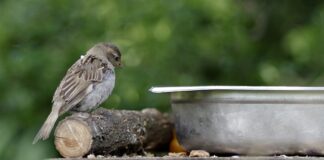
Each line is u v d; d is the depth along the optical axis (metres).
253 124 8.68
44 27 15.72
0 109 14.72
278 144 8.66
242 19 17.83
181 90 8.64
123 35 16.03
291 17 18.86
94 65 9.41
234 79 17.42
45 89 14.92
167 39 16.19
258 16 18.91
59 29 15.88
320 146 8.64
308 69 17.45
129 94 14.99
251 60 17.84
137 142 9.52
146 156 9.24
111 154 9.16
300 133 8.61
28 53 15.12
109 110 9.30
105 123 8.98
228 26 17.28
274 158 8.47
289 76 17.44
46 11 15.87
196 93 8.99
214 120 8.87
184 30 16.61
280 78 17.42
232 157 8.58
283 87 8.55
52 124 8.91
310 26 17.50
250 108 8.69
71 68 9.41
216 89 8.64
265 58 18.28
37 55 15.08
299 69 17.47
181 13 16.53
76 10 16.00
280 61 18.09
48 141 12.05
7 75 14.95
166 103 15.05
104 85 9.41
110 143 9.03
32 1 15.77
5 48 15.34
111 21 16.06
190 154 8.91
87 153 8.73
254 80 17.47
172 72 16.09
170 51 16.25
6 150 12.16
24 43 15.62
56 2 15.87
